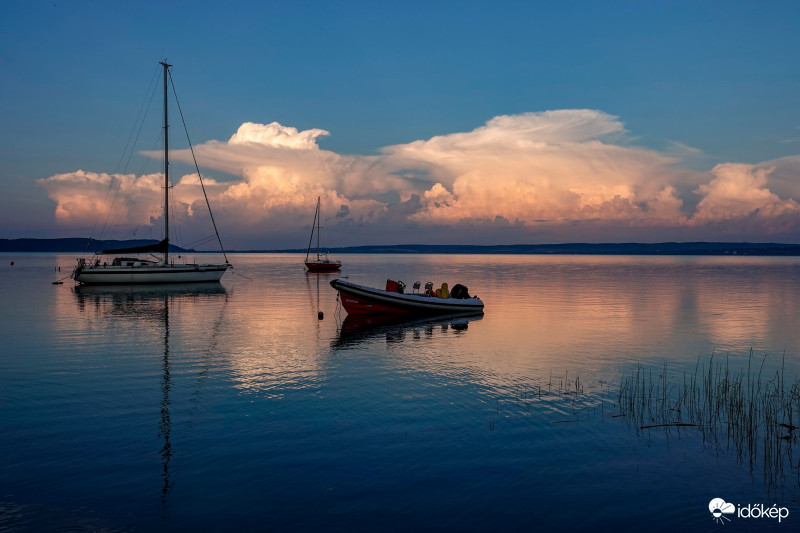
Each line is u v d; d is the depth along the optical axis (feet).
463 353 67.26
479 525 26.13
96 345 71.20
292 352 67.31
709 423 40.52
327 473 31.48
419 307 105.81
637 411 43.29
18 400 45.34
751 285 197.67
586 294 158.71
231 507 27.55
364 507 27.66
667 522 26.53
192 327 88.17
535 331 85.97
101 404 44.45
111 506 27.53
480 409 43.55
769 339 78.54
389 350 69.05
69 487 29.48
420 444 35.91
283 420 40.63
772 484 30.58
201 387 49.98
